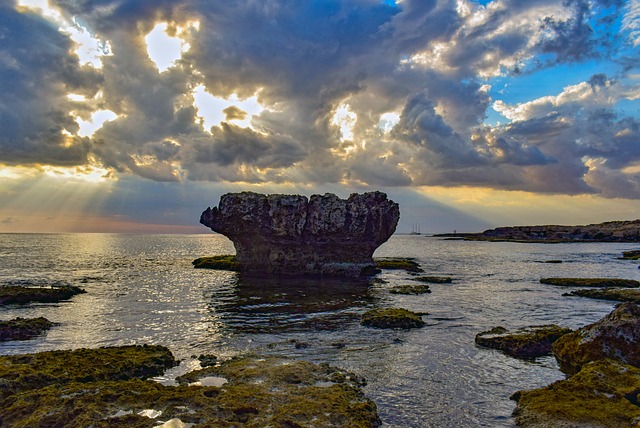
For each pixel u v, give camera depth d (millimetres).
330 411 15164
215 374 19047
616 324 22250
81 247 179125
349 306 38844
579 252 145000
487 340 25656
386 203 67062
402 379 19797
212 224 67688
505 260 106812
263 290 49000
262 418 14438
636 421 14266
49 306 38125
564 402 15938
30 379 17188
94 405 14680
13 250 147125
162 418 14102
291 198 65375
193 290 48875
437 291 49000
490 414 16266
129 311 35938
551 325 28734
